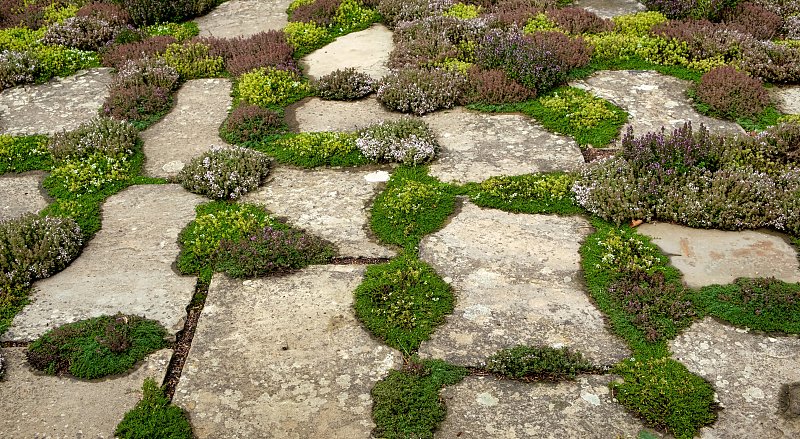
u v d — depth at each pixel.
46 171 8.62
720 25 11.56
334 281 6.40
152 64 11.03
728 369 5.28
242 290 6.32
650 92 10.00
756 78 10.14
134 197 7.96
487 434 4.85
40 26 13.09
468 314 5.95
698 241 6.75
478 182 7.93
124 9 13.45
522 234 6.99
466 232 7.05
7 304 6.13
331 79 10.30
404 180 7.95
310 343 5.68
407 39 11.91
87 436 4.90
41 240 6.78
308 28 12.58
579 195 7.37
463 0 13.58
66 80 11.15
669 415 4.89
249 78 10.50
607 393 5.15
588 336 5.67
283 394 5.21
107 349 5.56
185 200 7.84
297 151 8.68
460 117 9.59
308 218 7.38
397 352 5.58
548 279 6.34
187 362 5.51
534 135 9.00
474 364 5.43
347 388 5.25
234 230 7.08
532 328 5.77
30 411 5.10
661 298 5.91
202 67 11.20
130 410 5.11
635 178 7.54
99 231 7.33
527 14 12.37
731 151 7.90
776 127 8.34
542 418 4.96
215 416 5.05
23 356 5.60
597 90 10.07
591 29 12.02
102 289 6.36
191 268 6.61
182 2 13.77
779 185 7.26
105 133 9.05
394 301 6.07
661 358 5.35
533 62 10.12
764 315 5.73
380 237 7.01
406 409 5.02
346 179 8.14
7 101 10.48
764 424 4.83
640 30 11.81
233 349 5.64
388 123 8.95
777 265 6.35
